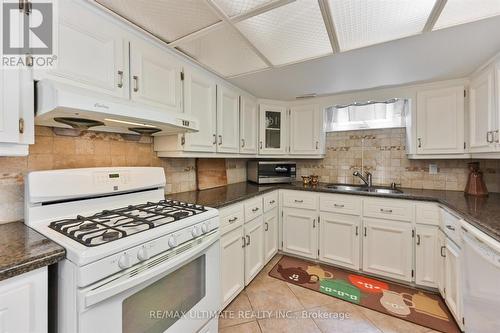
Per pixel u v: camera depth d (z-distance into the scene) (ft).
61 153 4.18
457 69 6.02
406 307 5.65
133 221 3.57
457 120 6.66
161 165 6.15
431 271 6.18
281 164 9.39
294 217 8.36
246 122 8.25
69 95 2.79
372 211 7.00
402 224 6.57
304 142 9.32
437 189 7.67
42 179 3.49
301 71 6.25
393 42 4.66
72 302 2.47
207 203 5.15
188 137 5.60
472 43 4.66
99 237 2.90
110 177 4.33
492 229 3.46
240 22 4.02
